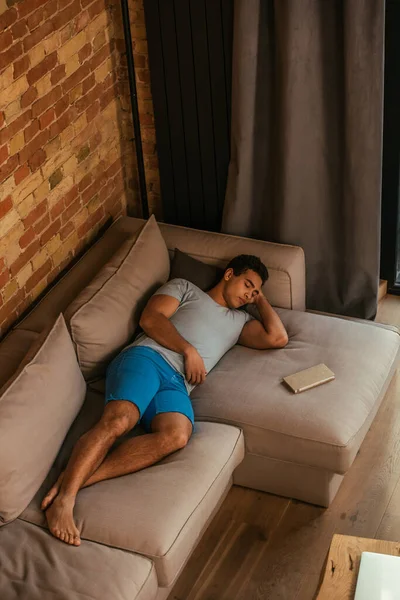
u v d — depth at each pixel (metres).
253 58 3.43
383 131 3.70
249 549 2.88
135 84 3.84
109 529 2.51
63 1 3.32
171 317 3.20
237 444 2.90
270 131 3.63
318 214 3.70
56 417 2.72
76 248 3.78
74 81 3.51
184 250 3.60
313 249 3.78
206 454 2.78
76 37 3.47
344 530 2.93
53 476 2.75
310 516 3.00
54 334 2.88
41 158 3.37
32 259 3.42
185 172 3.96
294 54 3.34
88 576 2.37
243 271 3.27
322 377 3.05
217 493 2.75
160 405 2.92
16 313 3.36
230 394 3.04
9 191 3.18
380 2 3.15
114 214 4.11
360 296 3.82
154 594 2.47
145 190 4.14
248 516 3.01
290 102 3.44
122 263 3.32
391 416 3.41
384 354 3.22
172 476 2.68
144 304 3.29
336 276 3.85
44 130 3.35
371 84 3.31
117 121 3.96
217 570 2.81
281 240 3.77
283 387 3.06
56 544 2.49
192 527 2.58
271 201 3.78
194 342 3.13
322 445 2.84
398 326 3.90
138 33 3.75
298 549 2.87
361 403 2.98
